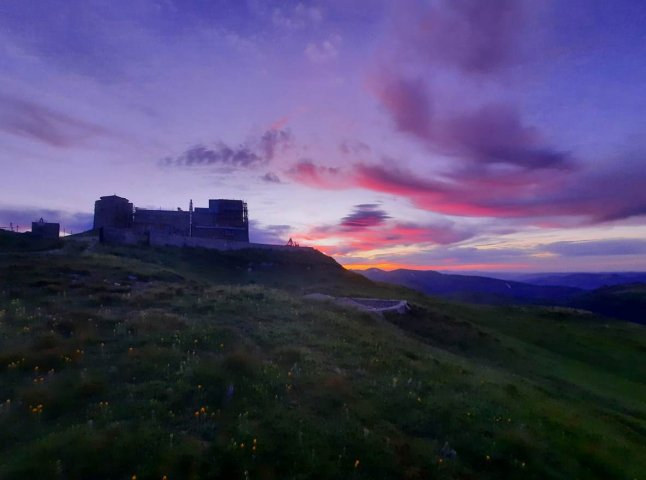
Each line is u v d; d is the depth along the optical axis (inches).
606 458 598.2
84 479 378.6
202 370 583.2
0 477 362.6
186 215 3791.8
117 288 1136.2
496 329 2106.3
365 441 480.4
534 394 862.5
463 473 478.0
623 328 2551.7
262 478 405.7
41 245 2378.2
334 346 818.2
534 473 510.3
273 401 531.5
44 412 474.9
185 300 1056.8
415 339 1302.9
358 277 3257.9
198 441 433.4
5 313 820.6
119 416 467.8
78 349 645.3
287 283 2605.8
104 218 3516.2
